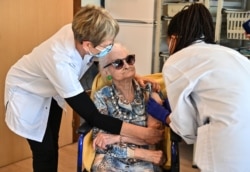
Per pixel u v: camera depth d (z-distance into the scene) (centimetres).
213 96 136
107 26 152
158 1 326
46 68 172
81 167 176
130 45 345
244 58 142
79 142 174
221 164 135
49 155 209
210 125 137
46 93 195
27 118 198
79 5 316
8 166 289
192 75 138
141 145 183
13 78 198
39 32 291
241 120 131
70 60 168
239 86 133
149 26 331
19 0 273
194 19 149
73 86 166
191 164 289
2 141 285
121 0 342
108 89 187
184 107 142
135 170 179
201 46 144
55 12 299
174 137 167
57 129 217
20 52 281
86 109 167
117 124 173
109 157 182
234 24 294
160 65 342
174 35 154
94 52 160
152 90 190
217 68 136
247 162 134
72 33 171
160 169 184
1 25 265
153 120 182
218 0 294
